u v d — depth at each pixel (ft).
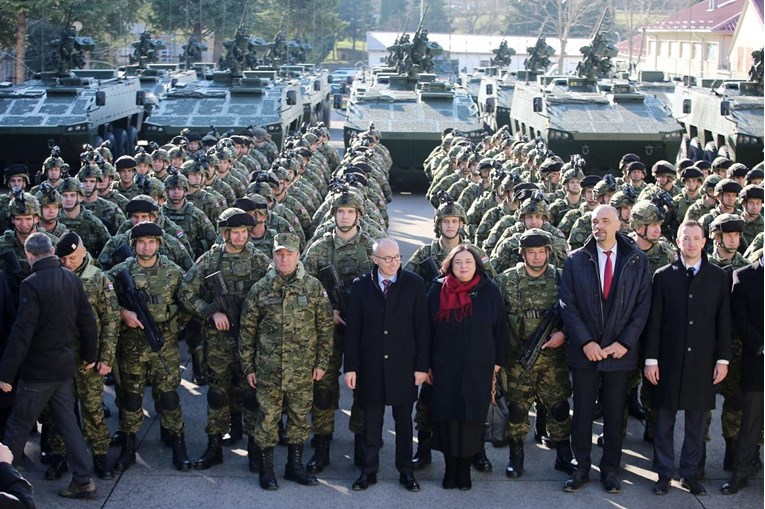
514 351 27.30
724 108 80.84
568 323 26.22
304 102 102.63
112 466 27.71
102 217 38.50
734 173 45.91
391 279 26.40
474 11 298.35
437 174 61.52
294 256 26.02
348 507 25.59
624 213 35.42
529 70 121.80
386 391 26.18
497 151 65.57
